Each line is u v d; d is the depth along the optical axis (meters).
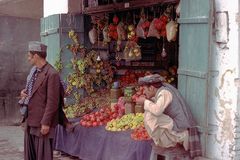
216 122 4.46
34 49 4.97
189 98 4.71
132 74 7.20
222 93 4.38
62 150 6.43
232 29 4.27
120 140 5.16
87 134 5.83
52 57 7.29
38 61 5.01
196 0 4.57
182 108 4.56
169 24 5.61
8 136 8.66
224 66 4.36
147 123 4.48
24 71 10.14
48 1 7.83
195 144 4.54
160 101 4.42
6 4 9.72
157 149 4.62
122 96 6.46
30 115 5.02
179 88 4.87
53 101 4.91
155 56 7.34
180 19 4.80
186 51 4.74
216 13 4.40
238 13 4.22
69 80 7.02
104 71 7.29
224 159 4.39
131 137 5.07
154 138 4.50
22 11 9.98
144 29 6.30
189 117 4.58
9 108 10.00
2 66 9.93
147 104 4.46
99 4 7.07
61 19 6.98
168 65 7.29
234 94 4.27
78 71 7.08
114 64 7.42
